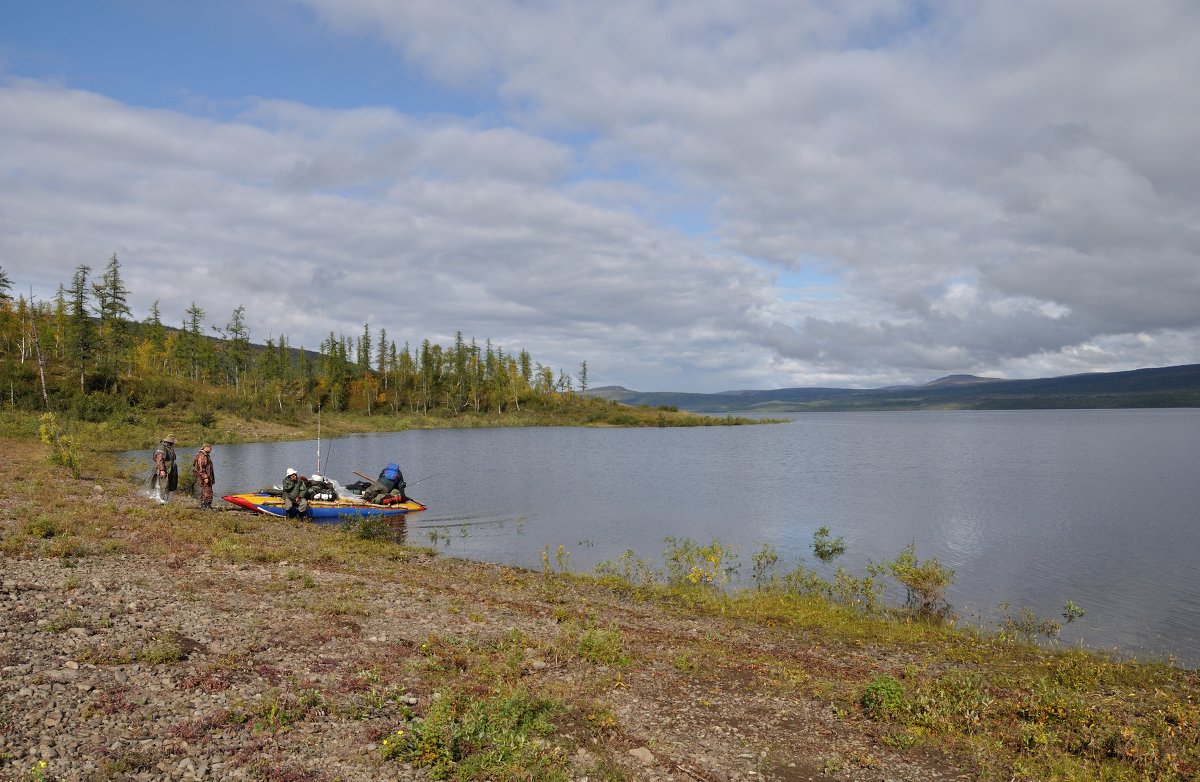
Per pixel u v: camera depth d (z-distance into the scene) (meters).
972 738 8.80
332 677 8.78
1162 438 101.00
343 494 28.03
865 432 131.12
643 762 7.55
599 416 148.38
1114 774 7.86
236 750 6.52
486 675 9.58
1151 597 18.27
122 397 73.12
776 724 9.05
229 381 114.31
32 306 83.00
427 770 6.61
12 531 15.31
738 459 62.47
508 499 33.97
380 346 144.25
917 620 16.23
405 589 14.77
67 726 6.49
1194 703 10.67
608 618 14.29
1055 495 37.97
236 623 10.55
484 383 152.25
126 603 10.73
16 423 52.34
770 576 20.23
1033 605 17.61
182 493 28.14
